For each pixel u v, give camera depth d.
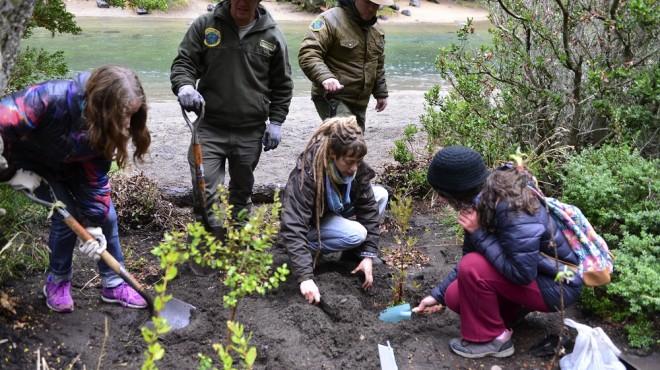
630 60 4.46
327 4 17.84
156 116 7.12
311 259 3.51
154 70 10.19
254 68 3.84
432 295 3.33
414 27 17.33
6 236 3.68
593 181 3.82
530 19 4.50
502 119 4.75
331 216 3.79
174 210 4.50
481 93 5.19
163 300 2.10
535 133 4.91
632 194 3.86
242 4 3.62
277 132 4.04
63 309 3.30
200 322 3.27
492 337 3.10
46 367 2.80
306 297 3.42
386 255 4.14
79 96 2.79
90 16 16.14
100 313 3.37
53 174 3.14
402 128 6.79
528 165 4.39
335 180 3.56
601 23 4.59
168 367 2.98
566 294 3.01
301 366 2.99
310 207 3.55
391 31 16.38
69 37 12.86
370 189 3.79
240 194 4.15
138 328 3.27
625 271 3.37
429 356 3.13
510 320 3.32
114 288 3.43
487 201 2.95
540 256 3.01
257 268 2.53
